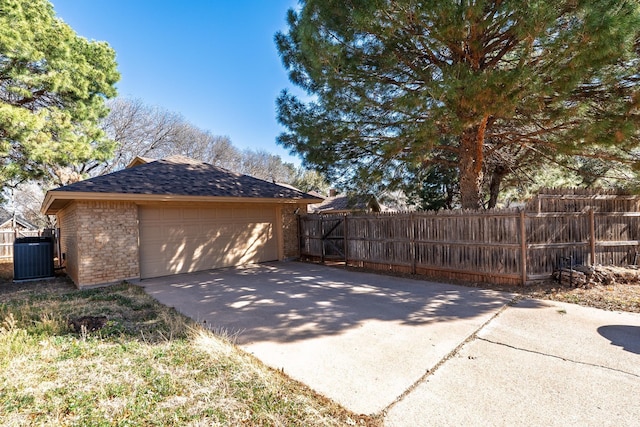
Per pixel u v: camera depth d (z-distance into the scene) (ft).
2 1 32.86
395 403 9.14
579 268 21.57
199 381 10.30
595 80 19.08
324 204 79.87
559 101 18.15
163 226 31.81
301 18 22.88
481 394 9.45
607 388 9.56
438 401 9.17
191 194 31.40
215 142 105.70
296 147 28.89
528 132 26.08
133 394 9.58
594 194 23.62
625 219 24.68
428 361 11.61
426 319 16.22
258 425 8.21
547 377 10.26
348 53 22.89
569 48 16.42
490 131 27.45
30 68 37.32
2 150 32.19
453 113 19.12
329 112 25.30
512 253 22.52
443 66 21.77
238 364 11.50
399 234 30.01
